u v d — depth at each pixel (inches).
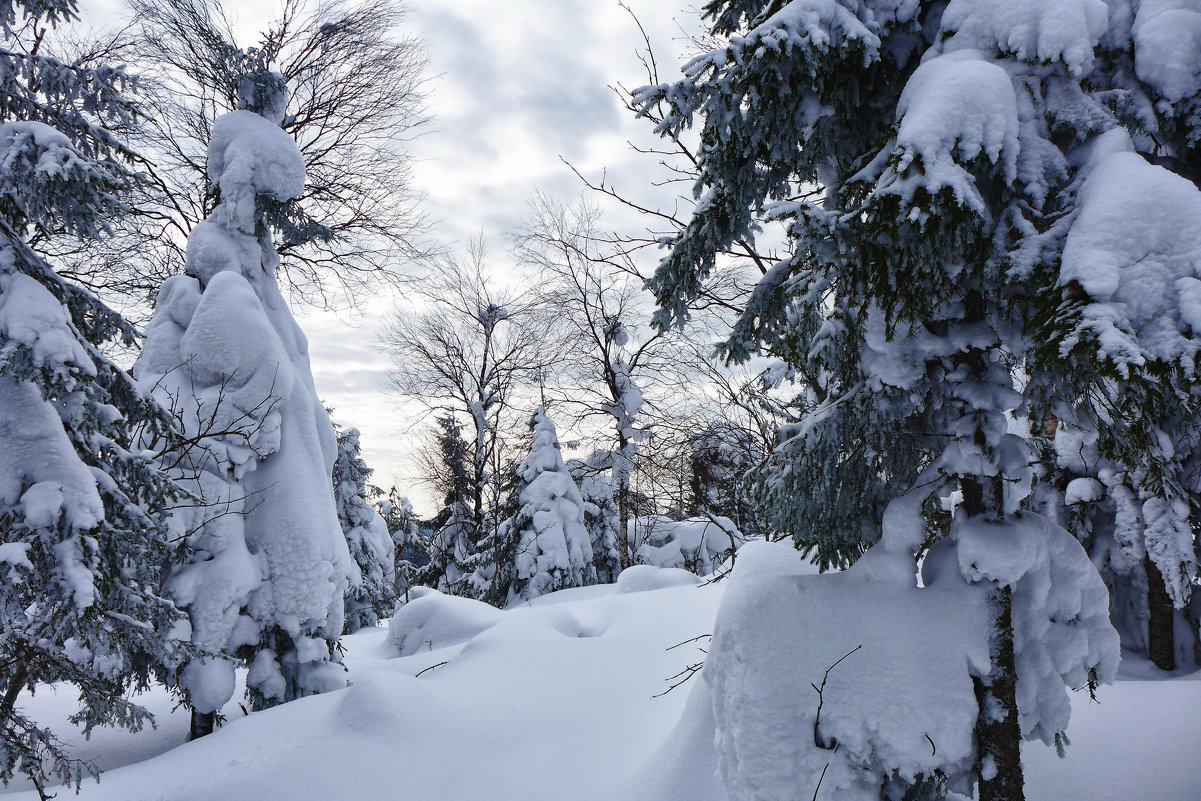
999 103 122.0
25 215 225.9
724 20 174.4
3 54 230.2
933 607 133.2
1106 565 313.6
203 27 649.0
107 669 259.1
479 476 930.7
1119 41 130.9
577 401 813.9
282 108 415.2
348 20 749.3
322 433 380.2
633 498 790.5
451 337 1000.2
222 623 287.7
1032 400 144.4
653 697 253.8
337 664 326.6
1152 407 105.0
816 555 169.6
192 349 311.3
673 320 181.5
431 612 454.6
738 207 164.7
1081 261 110.5
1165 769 174.6
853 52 141.2
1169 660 282.5
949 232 125.6
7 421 194.5
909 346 142.1
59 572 185.8
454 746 228.1
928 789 128.6
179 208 663.1
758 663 136.5
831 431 150.9
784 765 129.1
